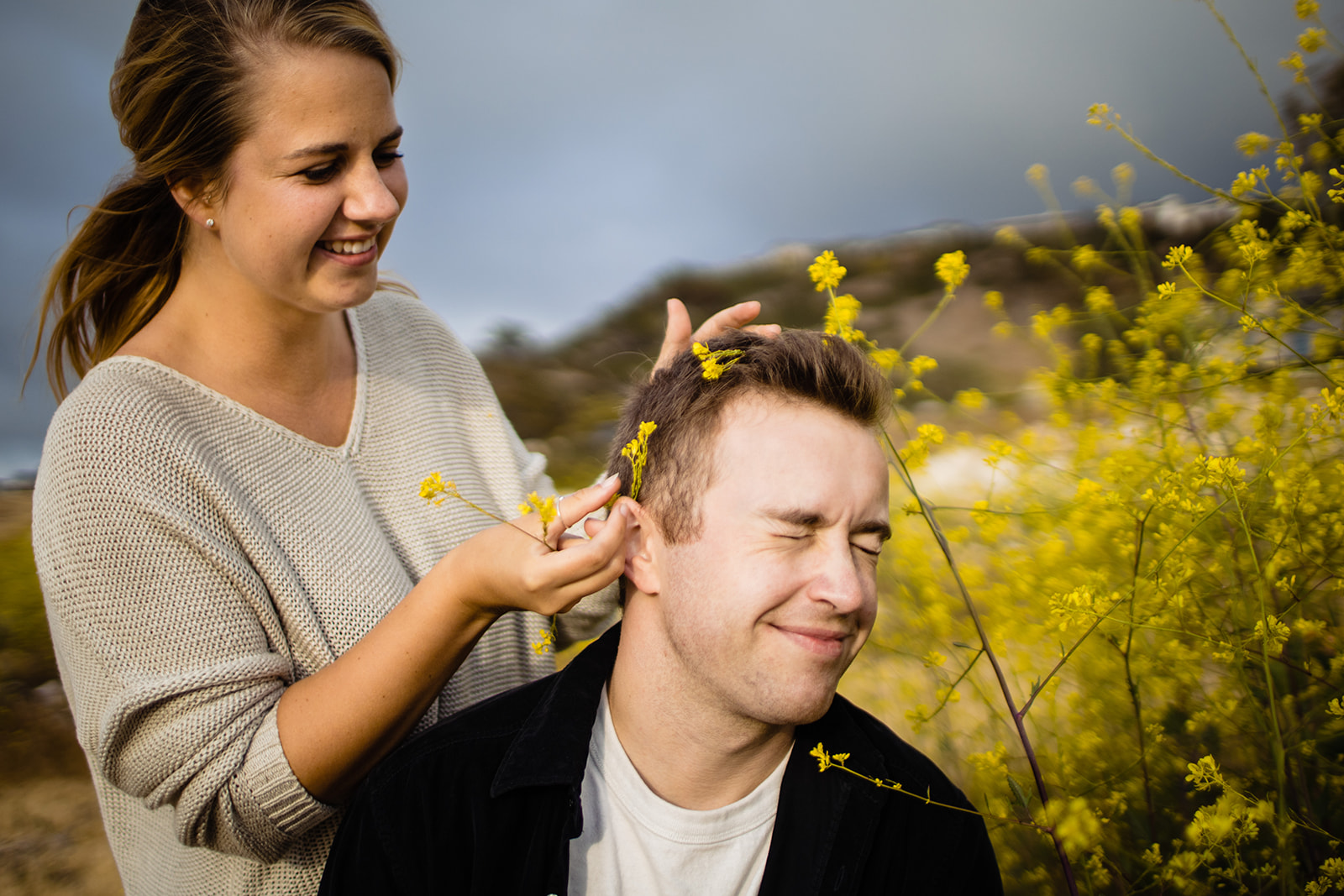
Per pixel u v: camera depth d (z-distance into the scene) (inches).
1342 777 63.9
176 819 47.8
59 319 57.4
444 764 46.4
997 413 92.8
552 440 316.2
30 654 180.4
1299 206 67.1
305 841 52.1
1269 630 53.7
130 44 49.1
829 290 56.7
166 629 47.1
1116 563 73.0
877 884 47.7
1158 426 69.9
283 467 54.9
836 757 45.2
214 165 47.3
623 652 45.9
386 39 49.2
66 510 47.0
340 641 53.0
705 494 42.4
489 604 44.4
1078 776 70.3
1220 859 65.2
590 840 45.1
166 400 51.0
